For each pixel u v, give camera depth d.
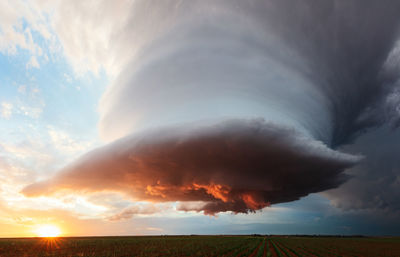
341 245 63.22
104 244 52.72
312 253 39.34
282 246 52.88
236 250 38.19
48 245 49.88
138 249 40.91
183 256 31.36
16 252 37.12
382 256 37.12
